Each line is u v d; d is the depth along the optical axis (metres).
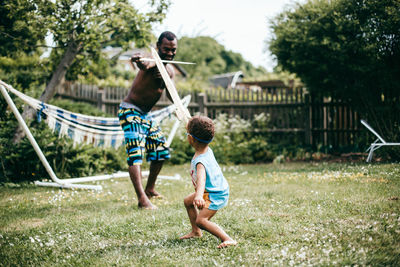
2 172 6.75
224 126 10.03
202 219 2.84
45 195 5.45
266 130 10.41
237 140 9.98
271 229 3.12
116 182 6.58
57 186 6.15
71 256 2.72
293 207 3.94
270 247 2.72
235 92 10.92
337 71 8.23
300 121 10.23
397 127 8.02
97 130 6.02
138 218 3.81
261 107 10.66
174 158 9.42
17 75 8.89
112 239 3.15
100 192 5.64
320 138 10.02
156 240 3.07
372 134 8.45
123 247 2.92
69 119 5.78
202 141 2.90
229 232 3.15
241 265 2.39
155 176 5.08
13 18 7.15
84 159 7.20
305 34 8.14
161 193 5.35
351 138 9.51
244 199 4.46
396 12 6.83
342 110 9.57
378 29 7.19
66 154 7.11
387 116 8.21
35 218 4.03
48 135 6.96
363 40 7.45
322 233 2.91
